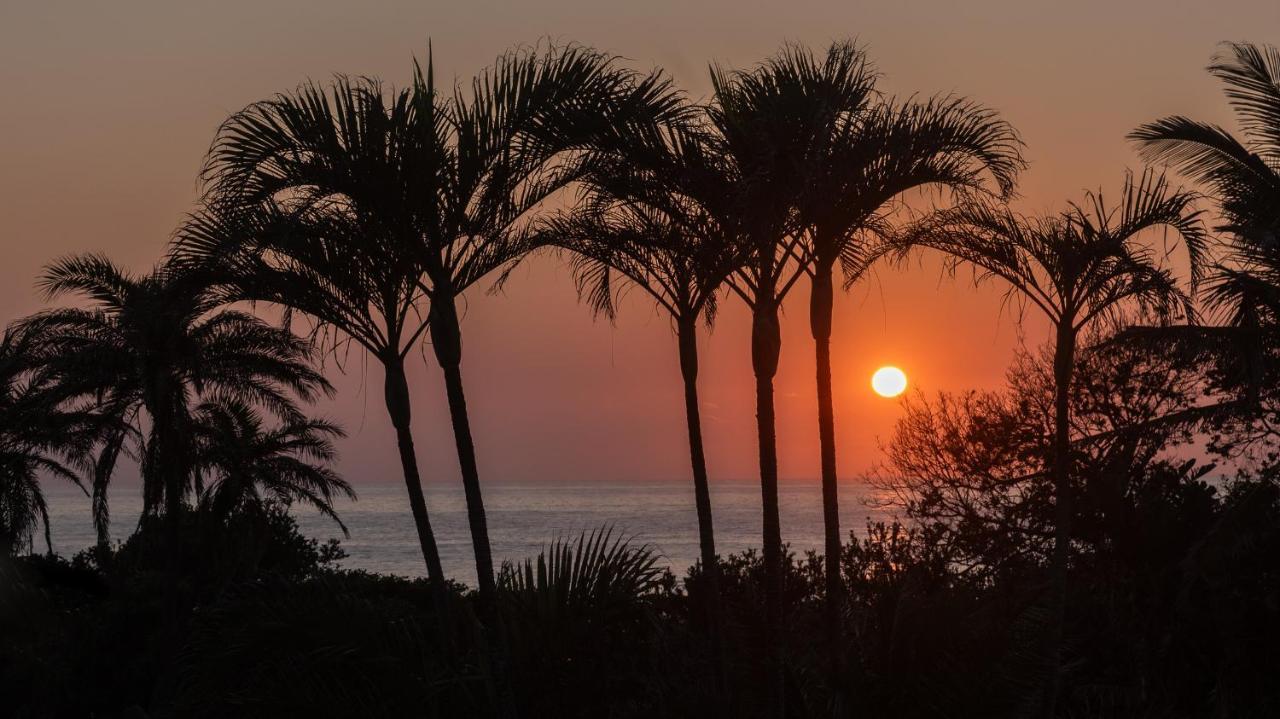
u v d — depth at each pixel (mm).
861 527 149000
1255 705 18562
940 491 30312
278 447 42594
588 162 15273
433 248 14891
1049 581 14297
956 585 14078
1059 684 14070
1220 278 19828
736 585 20969
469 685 13234
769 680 12789
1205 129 21781
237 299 15391
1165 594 19875
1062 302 15391
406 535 148750
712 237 14547
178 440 34906
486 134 14750
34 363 36000
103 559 39375
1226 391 25828
